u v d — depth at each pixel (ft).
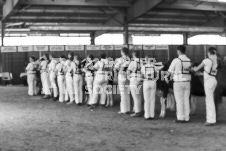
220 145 18.28
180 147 18.01
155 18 89.51
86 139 20.35
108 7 78.33
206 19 94.73
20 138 20.92
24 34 95.14
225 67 31.81
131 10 77.51
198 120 26.89
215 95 25.58
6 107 36.65
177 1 72.49
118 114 30.81
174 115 29.84
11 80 80.53
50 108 35.53
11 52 82.07
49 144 19.17
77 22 90.89
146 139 20.11
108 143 19.21
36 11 77.71
